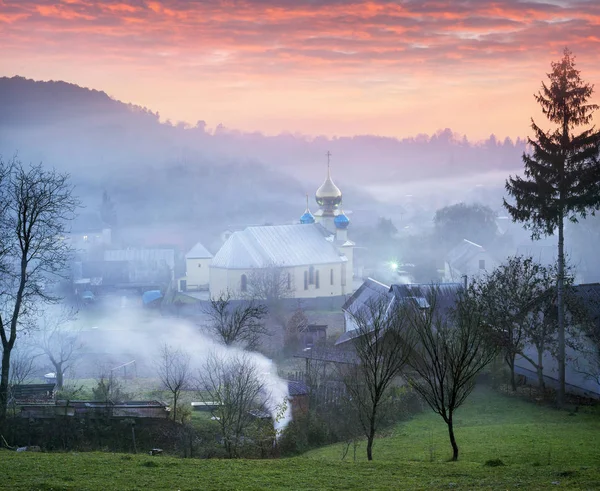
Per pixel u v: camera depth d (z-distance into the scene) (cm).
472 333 4647
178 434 4572
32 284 5150
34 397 5206
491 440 4575
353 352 6166
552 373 6575
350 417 5053
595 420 5328
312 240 13800
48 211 5028
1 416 4472
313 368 6288
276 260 12938
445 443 4566
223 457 4334
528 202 5969
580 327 6075
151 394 5766
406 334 4484
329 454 4428
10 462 3228
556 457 3934
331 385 5528
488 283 6638
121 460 3325
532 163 5975
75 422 4559
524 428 4994
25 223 4900
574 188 5916
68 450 4341
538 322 6488
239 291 12600
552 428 4984
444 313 7156
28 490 2722
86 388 6103
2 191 5025
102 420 4612
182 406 5119
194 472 3108
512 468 3288
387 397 5312
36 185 5034
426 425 5284
